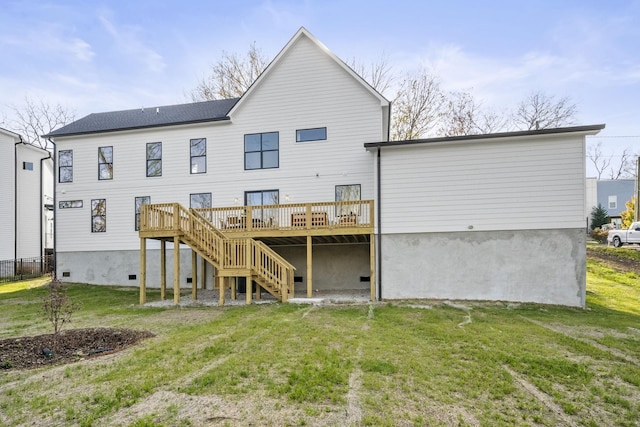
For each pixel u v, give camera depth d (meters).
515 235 10.13
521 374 4.65
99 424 3.44
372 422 3.43
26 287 15.08
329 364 4.86
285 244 13.82
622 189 34.97
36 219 21.27
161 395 4.04
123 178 15.50
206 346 5.88
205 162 14.87
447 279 10.51
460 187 10.52
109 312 9.69
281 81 14.27
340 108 13.74
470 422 3.47
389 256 10.85
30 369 4.98
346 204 11.30
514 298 10.07
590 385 4.35
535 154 10.10
